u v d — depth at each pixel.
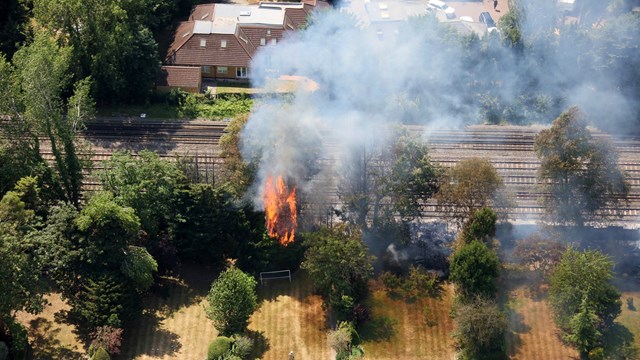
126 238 92.31
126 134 120.00
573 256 95.94
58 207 93.19
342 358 90.81
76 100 102.62
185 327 94.44
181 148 118.06
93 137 118.81
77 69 119.69
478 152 120.88
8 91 99.12
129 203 96.69
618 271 103.75
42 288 89.38
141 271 92.12
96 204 90.94
